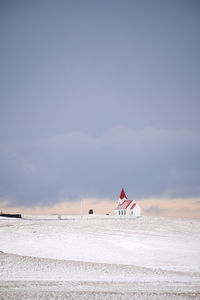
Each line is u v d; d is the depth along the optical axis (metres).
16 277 78.44
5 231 177.12
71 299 53.75
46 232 180.12
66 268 92.75
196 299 57.62
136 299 55.47
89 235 179.62
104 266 98.62
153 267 105.44
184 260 123.56
